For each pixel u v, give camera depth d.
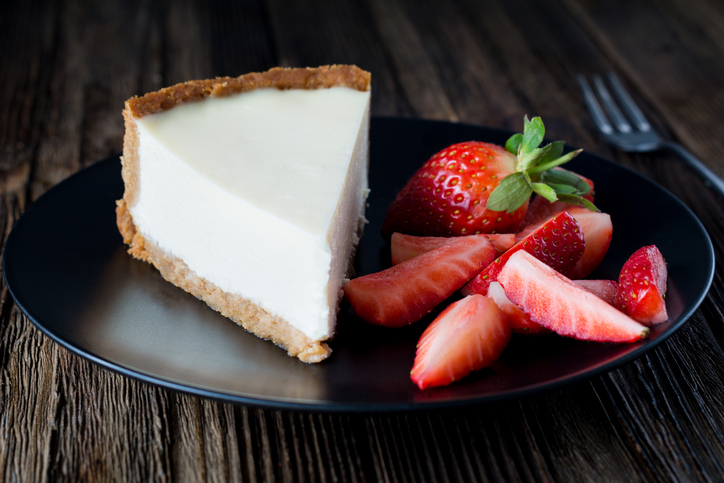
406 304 0.30
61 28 0.54
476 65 0.52
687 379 0.30
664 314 0.29
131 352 0.28
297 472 0.27
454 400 0.26
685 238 0.33
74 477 0.27
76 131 0.44
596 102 0.47
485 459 0.28
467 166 0.33
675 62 0.53
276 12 0.58
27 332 0.31
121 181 0.36
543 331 0.29
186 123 0.33
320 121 0.34
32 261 0.32
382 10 0.59
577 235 0.31
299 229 0.29
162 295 0.32
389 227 0.35
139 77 0.48
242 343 0.30
